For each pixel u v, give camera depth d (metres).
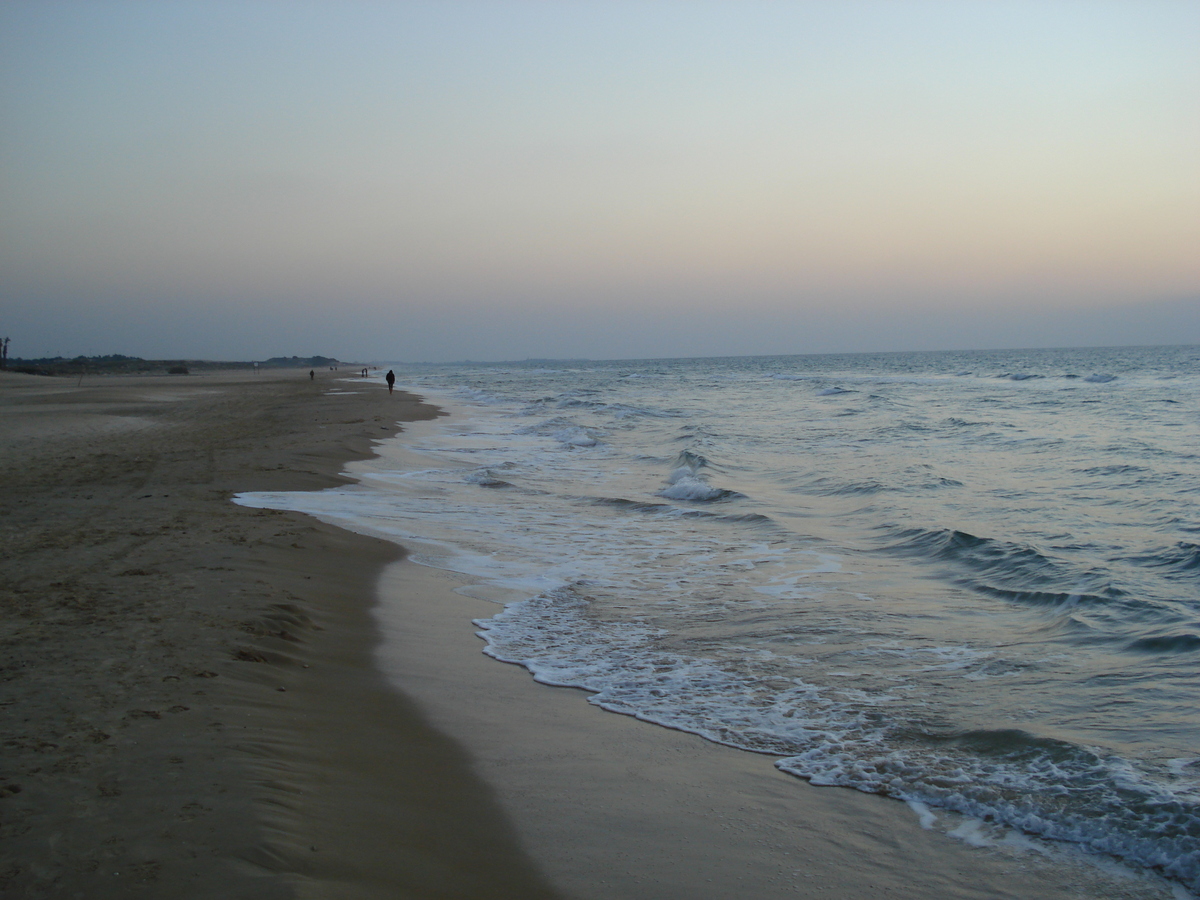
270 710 4.75
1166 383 53.03
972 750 4.71
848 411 34.56
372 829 3.61
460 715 5.20
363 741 4.62
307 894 2.95
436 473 16.11
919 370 92.00
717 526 11.72
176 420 26.86
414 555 9.62
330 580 8.08
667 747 4.80
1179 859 3.59
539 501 13.57
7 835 3.16
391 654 6.29
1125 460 17.89
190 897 2.86
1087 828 3.86
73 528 9.45
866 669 6.10
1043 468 17.03
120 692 4.71
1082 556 9.52
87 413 29.20
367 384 69.19
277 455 17.00
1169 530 10.81
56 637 5.64
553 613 7.59
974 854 3.71
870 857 3.68
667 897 3.33
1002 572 8.92
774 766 4.58
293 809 3.60
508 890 3.31
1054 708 5.26
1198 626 6.79
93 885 2.88
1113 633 6.77
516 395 50.78
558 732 4.99
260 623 6.20
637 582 8.77
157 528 9.53
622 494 14.45
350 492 13.40
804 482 15.95
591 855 3.63
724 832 3.87
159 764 3.85
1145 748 4.61
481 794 4.15
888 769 4.52
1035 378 63.66
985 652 6.42
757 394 49.94
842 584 8.69
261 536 9.27
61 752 3.90
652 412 35.03
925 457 19.31
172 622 6.06
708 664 6.25
